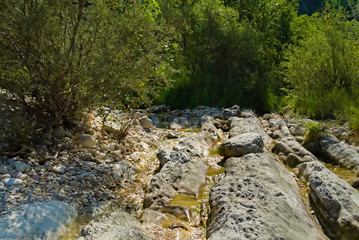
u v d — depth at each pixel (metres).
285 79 12.01
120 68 5.60
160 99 11.73
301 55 11.29
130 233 3.31
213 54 12.28
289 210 3.84
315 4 42.94
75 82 5.38
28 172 4.55
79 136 5.93
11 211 3.57
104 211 4.12
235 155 6.04
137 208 4.33
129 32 5.61
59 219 3.64
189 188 4.83
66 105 5.65
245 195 4.00
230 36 12.25
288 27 18.05
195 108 11.52
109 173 5.12
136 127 7.93
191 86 12.14
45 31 5.03
